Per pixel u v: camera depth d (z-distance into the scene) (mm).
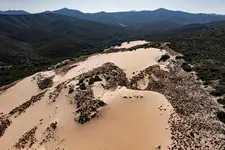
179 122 42969
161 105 48750
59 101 62344
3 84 130375
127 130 42844
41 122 58250
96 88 58875
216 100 50750
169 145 37625
